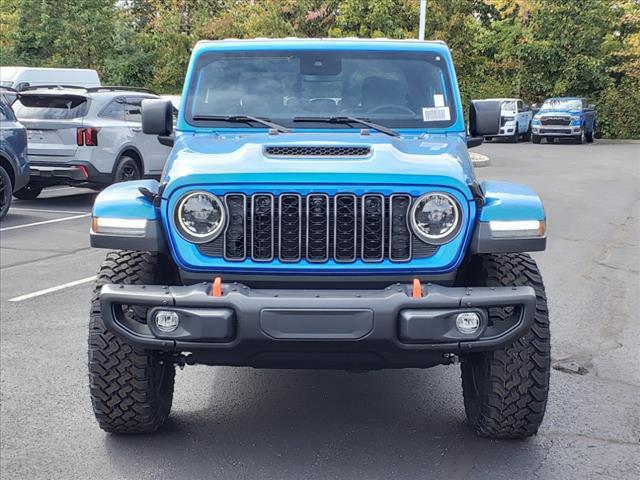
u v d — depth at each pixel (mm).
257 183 4039
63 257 9969
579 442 4582
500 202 4141
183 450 4461
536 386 4258
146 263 4430
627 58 43562
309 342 3844
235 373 5801
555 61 43125
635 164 25312
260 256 4109
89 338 4336
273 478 4125
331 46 5430
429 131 5250
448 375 5781
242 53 5453
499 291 3936
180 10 39781
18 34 33875
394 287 3945
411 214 4059
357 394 5383
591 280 8914
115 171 14297
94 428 4754
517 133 37688
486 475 4160
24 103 14023
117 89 14930
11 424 4797
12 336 6566
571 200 16234
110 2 36562
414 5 34281
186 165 4215
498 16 48125
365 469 4230
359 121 5234
